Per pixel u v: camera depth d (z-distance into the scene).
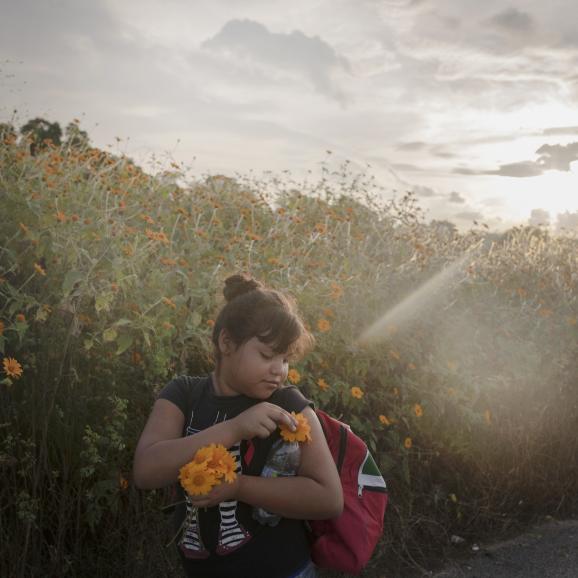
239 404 1.78
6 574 2.63
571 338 5.09
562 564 3.87
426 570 3.75
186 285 3.81
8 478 2.85
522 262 6.30
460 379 4.32
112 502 2.90
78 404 2.94
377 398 4.03
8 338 3.06
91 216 4.11
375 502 1.88
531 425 4.63
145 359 3.32
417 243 5.84
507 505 4.38
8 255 3.58
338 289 4.25
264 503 1.66
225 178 6.82
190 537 1.79
